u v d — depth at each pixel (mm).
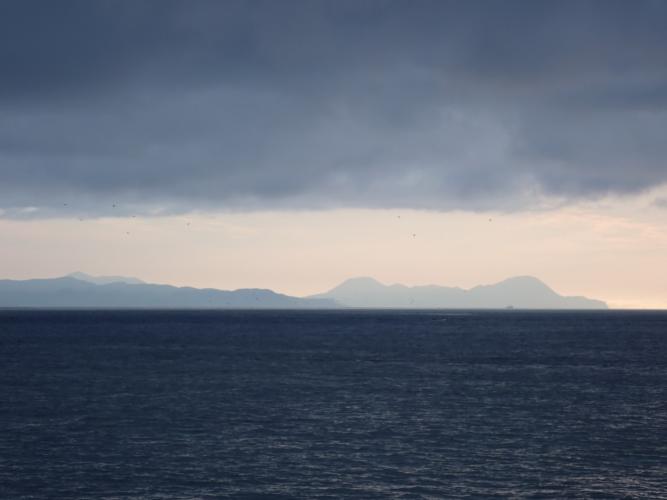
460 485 45188
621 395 80062
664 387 87000
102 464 49438
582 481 46125
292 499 42469
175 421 63594
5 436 57531
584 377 97312
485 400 76062
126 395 78250
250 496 43000
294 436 57750
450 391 82688
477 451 53281
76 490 43969
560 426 62188
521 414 67750
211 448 53719
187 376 96062
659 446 55031
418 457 51500
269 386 86062
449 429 60719
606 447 54656
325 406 71562
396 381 91562
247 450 53156
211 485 45000
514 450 53594
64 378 93500
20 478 46312
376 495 43250
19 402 73500
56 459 50656
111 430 59781
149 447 54000
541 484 45469
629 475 47438
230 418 65000
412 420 64500
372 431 59719
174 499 42375
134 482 45531
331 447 54188
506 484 45406
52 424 62156
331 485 45062
